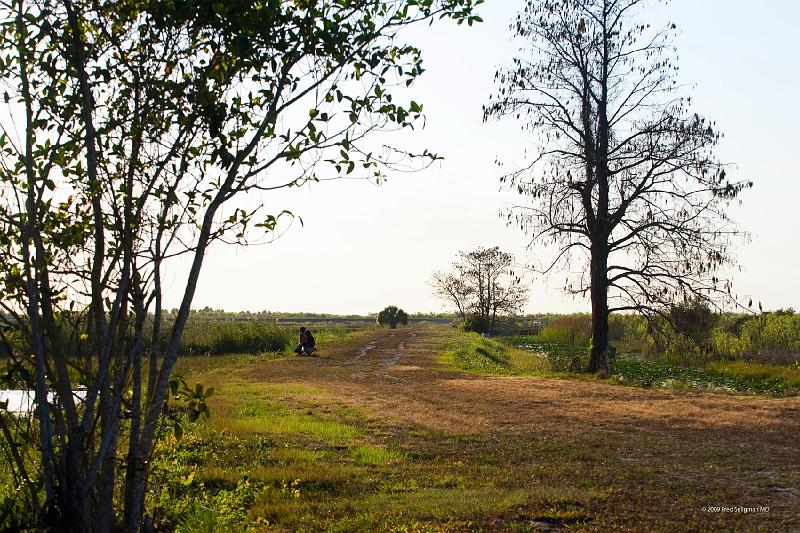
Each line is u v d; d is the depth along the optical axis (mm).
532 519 7844
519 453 12242
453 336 61500
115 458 5738
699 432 14406
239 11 5672
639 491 9133
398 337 59031
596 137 30391
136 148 5762
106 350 5520
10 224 5730
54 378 5730
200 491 9133
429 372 28969
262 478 10000
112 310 5566
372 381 25109
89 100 5645
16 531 5777
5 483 7332
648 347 40906
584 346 51688
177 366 27922
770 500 8602
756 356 35594
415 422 15883
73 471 5602
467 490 9523
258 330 41781
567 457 11844
